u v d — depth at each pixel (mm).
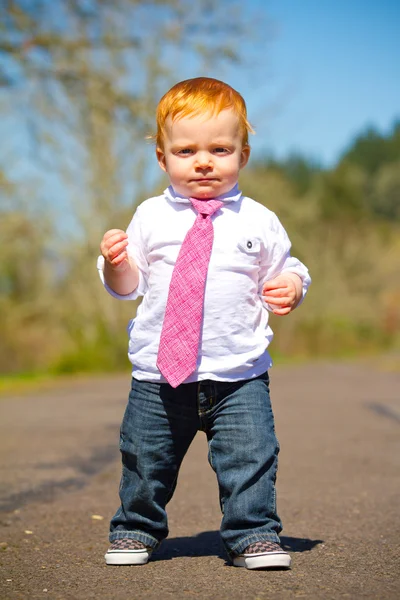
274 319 44500
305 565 3346
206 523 4324
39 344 27500
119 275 3396
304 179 68000
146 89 20547
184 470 6230
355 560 3434
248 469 3277
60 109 21984
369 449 7352
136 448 3375
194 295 3301
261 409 3307
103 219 24719
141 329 3400
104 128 22922
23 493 5184
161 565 3373
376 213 73188
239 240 3389
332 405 12180
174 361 3271
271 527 3295
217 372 3279
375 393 14875
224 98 3439
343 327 46344
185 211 3459
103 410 11281
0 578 3176
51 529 4148
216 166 3406
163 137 3510
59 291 27797
